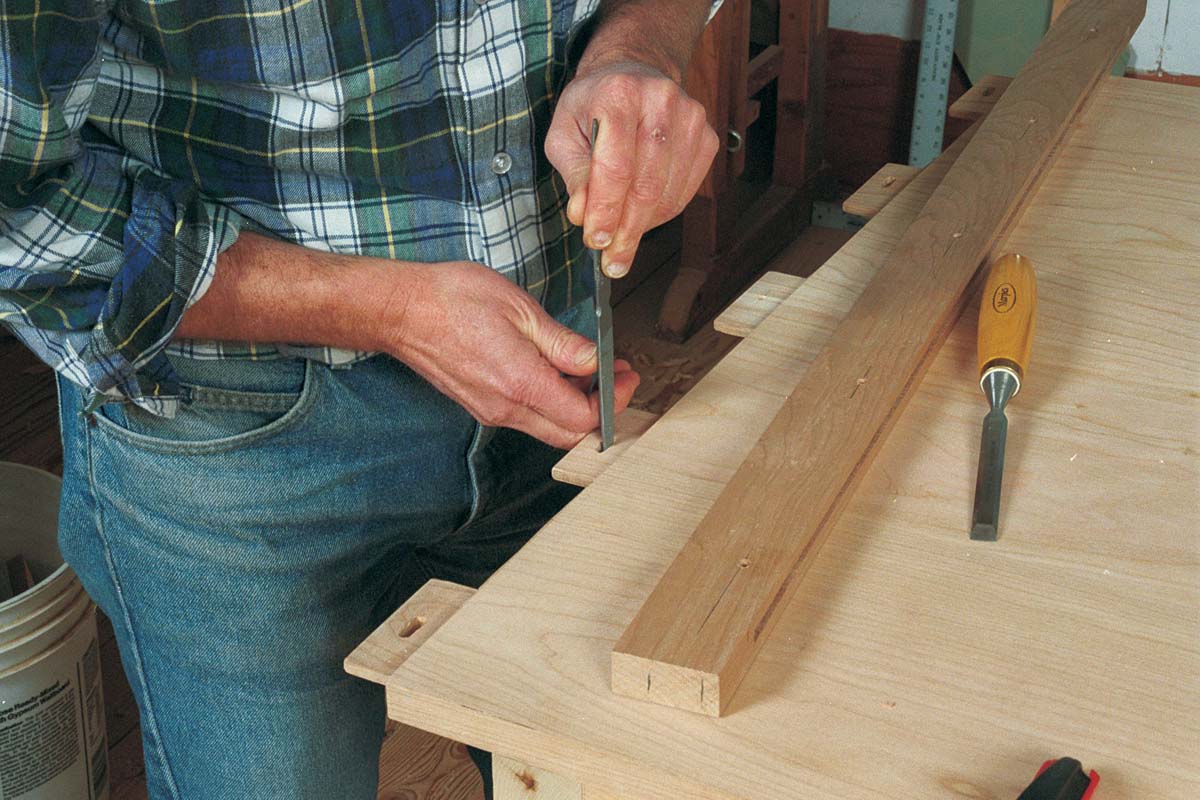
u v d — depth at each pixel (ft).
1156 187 4.02
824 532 2.50
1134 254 3.63
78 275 2.71
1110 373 3.08
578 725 2.12
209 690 3.60
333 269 3.03
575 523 2.62
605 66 3.26
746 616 2.18
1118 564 2.44
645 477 2.77
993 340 2.94
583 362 3.08
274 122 3.12
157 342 2.81
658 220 3.07
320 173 3.24
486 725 2.16
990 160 3.84
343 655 3.67
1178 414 2.92
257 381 3.28
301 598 3.51
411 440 3.59
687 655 2.10
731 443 2.88
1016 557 2.47
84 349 2.78
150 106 3.00
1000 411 2.84
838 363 2.92
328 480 3.44
